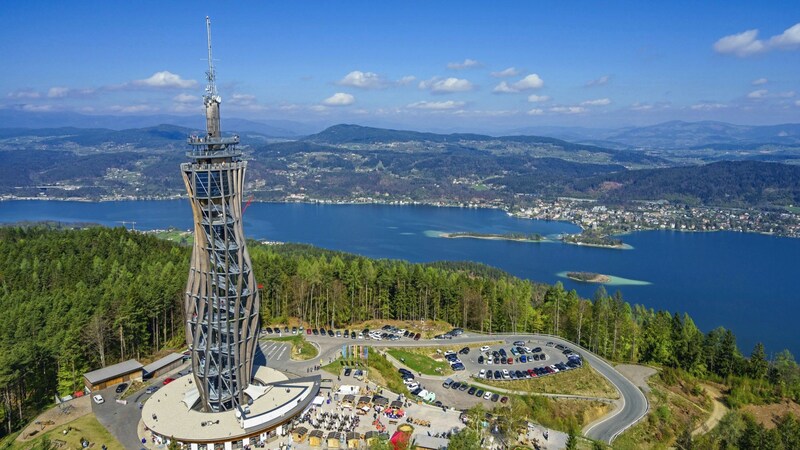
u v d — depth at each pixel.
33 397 142.00
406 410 135.38
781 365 197.38
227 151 117.56
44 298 170.50
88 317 160.00
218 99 116.50
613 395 162.75
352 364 166.88
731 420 145.38
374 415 130.88
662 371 184.38
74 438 117.75
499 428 128.88
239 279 120.00
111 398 140.00
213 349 122.06
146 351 176.50
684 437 142.38
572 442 110.75
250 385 129.88
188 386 135.25
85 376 147.00
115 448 113.75
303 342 191.38
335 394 141.50
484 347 193.88
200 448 112.62
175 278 194.25
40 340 146.25
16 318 152.12
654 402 159.75
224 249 117.56
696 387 177.00
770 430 138.00
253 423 117.50
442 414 133.88
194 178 112.75
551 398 155.12
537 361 181.75
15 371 129.50
